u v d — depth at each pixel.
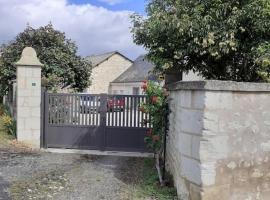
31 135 9.59
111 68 40.56
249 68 8.41
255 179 4.34
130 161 8.12
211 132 4.04
